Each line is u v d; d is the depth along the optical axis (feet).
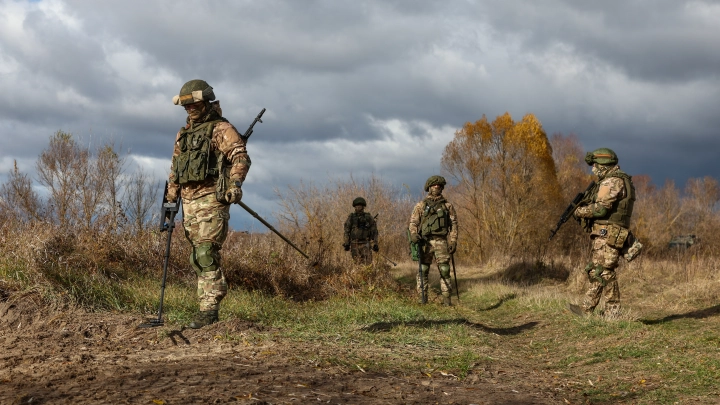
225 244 34.06
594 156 24.67
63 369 12.84
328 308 27.25
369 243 39.83
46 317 18.31
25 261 21.09
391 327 21.31
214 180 17.98
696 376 14.67
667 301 29.68
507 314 30.17
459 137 91.40
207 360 14.01
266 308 24.29
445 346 18.54
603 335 21.09
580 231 83.56
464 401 12.10
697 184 110.63
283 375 12.82
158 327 17.51
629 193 23.94
